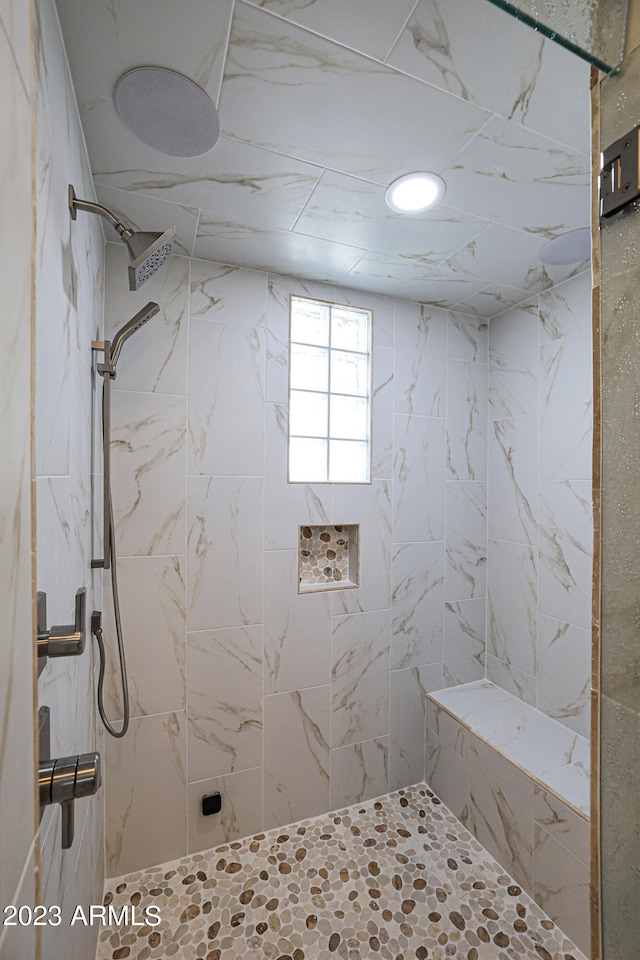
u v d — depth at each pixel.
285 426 1.74
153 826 1.55
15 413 0.39
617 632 0.64
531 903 1.44
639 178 0.59
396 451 1.98
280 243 1.50
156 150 1.07
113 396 1.49
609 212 0.64
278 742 1.74
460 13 0.75
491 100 0.92
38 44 0.62
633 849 0.62
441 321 2.09
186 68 0.85
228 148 1.06
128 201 1.27
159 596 1.55
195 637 1.60
